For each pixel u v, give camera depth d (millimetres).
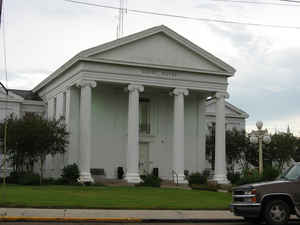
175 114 37875
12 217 15797
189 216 17641
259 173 28453
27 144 33875
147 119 41031
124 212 18156
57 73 40156
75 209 18609
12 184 33031
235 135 49156
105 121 39281
